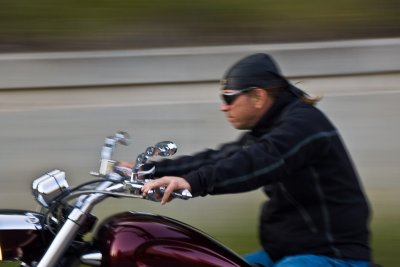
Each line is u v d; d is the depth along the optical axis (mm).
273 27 23453
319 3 25031
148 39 22422
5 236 8031
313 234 8422
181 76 20625
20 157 18641
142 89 20453
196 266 8031
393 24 24000
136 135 19516
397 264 13562
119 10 23797
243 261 8336
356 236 8484
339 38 23203
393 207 16609
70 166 18406
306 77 21625
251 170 7836
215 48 21125
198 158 9352
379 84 21875
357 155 19812
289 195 8461
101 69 20344
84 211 7832
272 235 8672
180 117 19984
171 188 7461
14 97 19875
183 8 24141
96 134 19359
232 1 24453
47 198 7918
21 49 21328
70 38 22156
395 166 19281
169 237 8133
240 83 8531
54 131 19172
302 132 8102
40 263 7738
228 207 16672
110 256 7949
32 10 23344
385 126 20906
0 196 16969
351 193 8500
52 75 20109
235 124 8742
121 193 7762
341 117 21094
